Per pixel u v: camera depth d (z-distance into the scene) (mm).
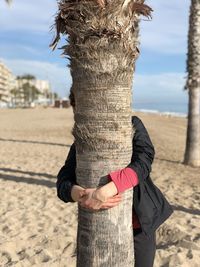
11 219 7723
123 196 2836
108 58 2717
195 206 8500
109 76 2727
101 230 2832
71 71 2836
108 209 2812
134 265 3047
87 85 2758
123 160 2820
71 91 2990
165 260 5535
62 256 5902
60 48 2854
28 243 6453
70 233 6809
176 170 13328
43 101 153875
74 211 8219
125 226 2863
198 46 13797
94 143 2785
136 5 2779
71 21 2762
